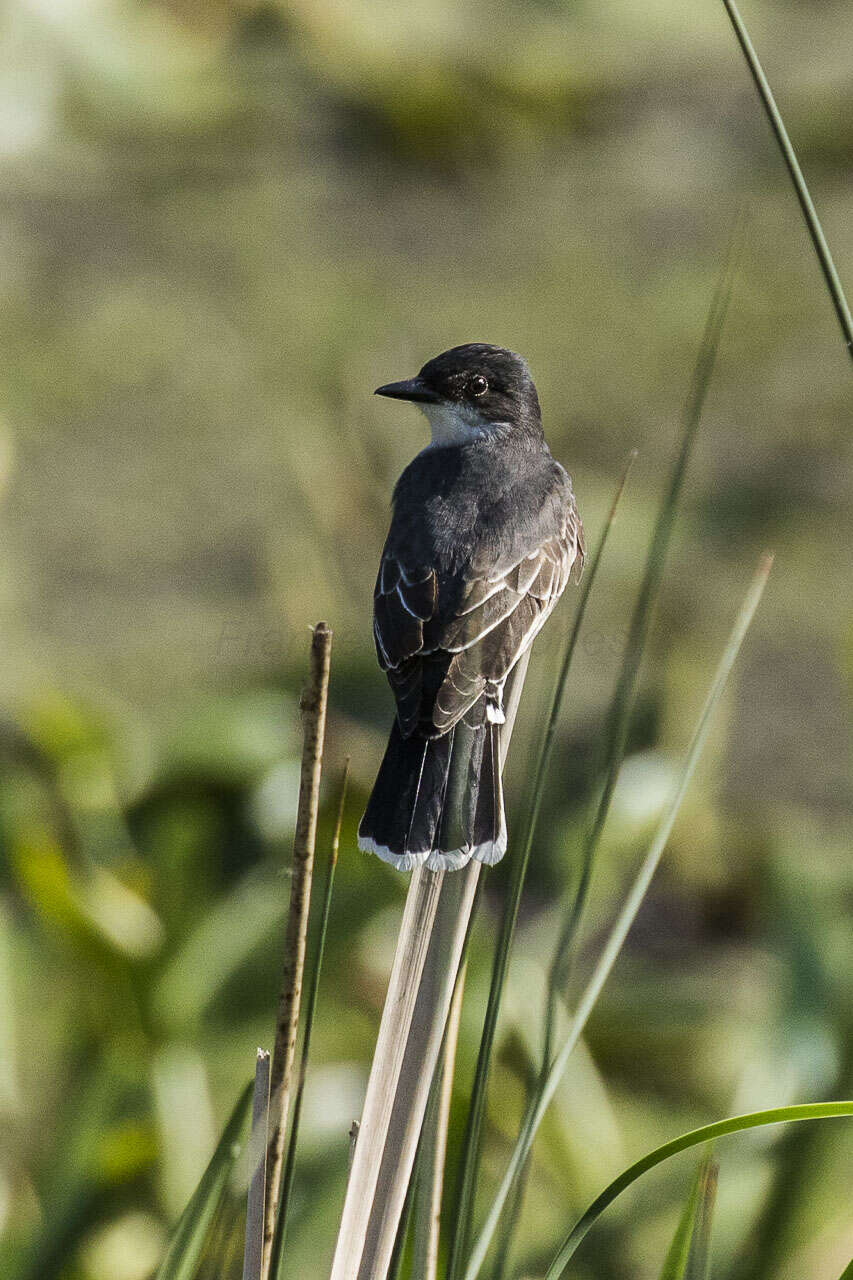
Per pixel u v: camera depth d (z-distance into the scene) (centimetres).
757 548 1653
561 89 2572
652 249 2253
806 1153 728
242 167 2431
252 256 2189
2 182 2373
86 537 1636
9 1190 793
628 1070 1045
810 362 1967
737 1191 774
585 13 2845
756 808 1331
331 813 909
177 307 2075
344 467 1324
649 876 465
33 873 809
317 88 2595
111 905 829
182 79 2586
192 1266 446
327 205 2358
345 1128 798
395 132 2470
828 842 1252
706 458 1819
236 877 943
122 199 2366
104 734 977
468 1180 443
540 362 1981
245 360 1933
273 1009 877
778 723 1427
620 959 1170
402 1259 457
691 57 2822
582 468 1819
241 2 2702
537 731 474
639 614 507
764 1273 720
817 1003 783
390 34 2681
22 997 921
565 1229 793
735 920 1233
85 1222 726
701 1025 1071
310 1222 764
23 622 1545
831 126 2517
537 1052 630
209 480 1720
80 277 2164
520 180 2447
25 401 1878
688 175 2455
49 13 2586
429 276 2180
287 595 1315
